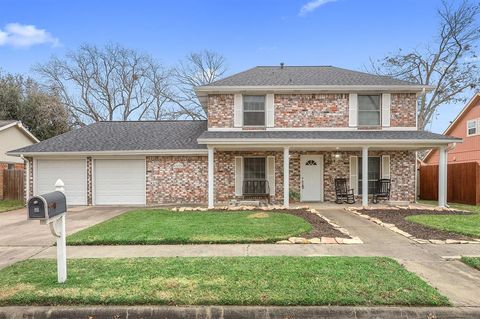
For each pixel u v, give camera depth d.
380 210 11.74
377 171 14.85
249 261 5.48
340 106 14.36
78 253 6.27
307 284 4.37
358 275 4.71
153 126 17.25
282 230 7.95
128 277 4.69
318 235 7.61
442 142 12.36
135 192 14.52
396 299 3.94
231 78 15.43
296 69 17.11
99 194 14.58
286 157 12.69
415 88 13.98
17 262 5.65
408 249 6.45
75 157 14.55
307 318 3.78
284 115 14.45
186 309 3.84
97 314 3.83
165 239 7.11
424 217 9.93
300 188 14.70
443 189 12.74
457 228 8.20
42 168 14.72
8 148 20.19
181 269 5.05
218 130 14.47
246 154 14.60
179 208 12.46
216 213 10.99
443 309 3.81
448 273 5.02
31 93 28.45
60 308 3.88
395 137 12.72
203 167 14.50
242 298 3.96
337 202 14.23
